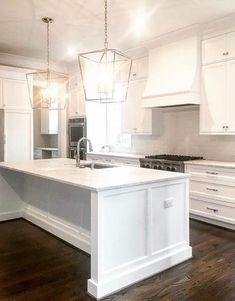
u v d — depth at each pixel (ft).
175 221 9.11
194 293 7.34
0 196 13.05
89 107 20.44
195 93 13.58
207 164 12.71
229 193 12.00
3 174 13.08
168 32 14.33
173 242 9.05
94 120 20.83
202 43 13.65
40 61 19.99
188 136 15.87
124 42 15.96
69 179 8.40
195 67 13.64
